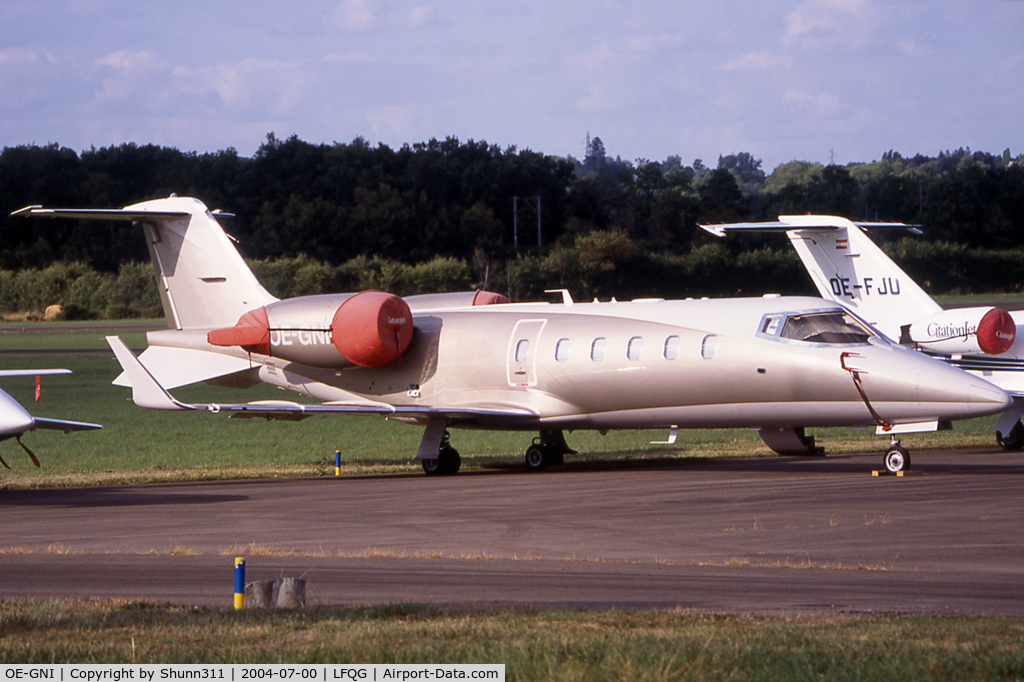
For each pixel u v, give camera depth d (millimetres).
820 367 82438
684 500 70562
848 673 28969
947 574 45938
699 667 29750
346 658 31438
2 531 62812
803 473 84188
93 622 36438
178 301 110125
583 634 33781
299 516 67375
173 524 64625
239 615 37375
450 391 98312
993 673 28922
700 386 87375
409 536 58688
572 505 69812
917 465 88438
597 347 91938
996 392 77062
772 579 45062
